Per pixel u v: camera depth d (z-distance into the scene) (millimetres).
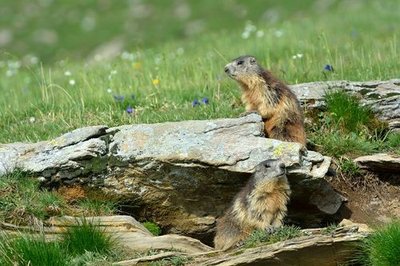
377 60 18391
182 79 18797
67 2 59406
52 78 22344
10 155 12703
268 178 11602
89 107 16188
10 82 23766
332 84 14898
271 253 10508
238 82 14219
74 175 12508
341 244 10672
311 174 12086
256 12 50531
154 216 12727
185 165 12250
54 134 14477
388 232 10625
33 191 12273
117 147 12539
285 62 20125
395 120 14445
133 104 16094
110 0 59188
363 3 42156
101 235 11227
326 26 29094
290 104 13914
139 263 10742
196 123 12750
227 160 12156
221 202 12625
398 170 13422
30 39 50906
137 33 50000
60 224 11750
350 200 13164
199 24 49906
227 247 11578
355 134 14094
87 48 48312
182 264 10695
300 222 12805
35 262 10586
